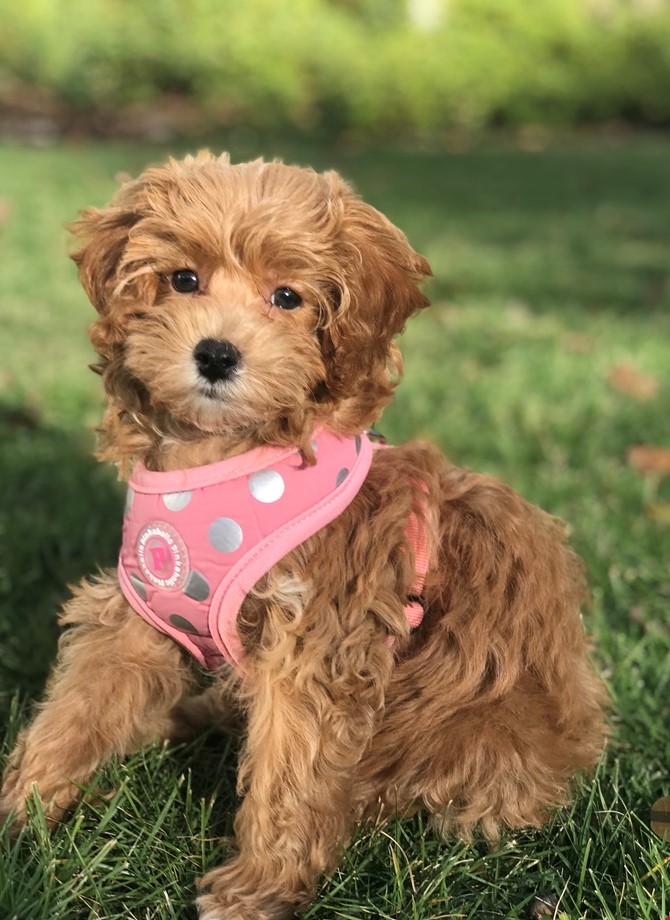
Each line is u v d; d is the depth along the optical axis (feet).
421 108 11.82
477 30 12.63
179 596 1.39
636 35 12.98
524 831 1.50
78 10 11.12
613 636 1.99
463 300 4.67
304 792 1.36
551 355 3.76
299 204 1.36
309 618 1.36
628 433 3.07
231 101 11.28
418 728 1.44
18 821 1.44
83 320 4.01
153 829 1.42
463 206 7.27
